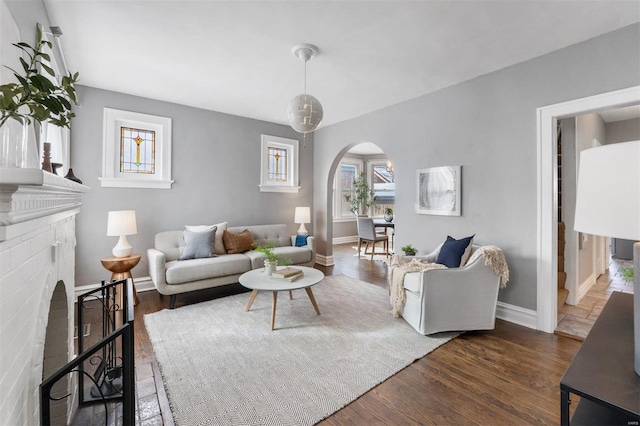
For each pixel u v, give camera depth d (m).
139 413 1.67
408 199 3.97
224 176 4.61
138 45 2.60
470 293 2.64
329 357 2.25
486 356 2.29
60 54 2.68
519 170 2.90
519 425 1.59
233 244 4.07
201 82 3.42
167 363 2.17
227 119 4.62
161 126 4.05
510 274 2.97
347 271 4.98
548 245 2.71
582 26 2.29
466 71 3.10
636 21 2.23
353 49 2.66
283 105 4.23
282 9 2.11
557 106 2.65
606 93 2.38
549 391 1.87
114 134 3.72
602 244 4.81
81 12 2.13
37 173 0.74
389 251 6.90
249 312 3.13
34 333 1.09
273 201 5.18
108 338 1.14
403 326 2.80
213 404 1.74
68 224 1.76
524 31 2.37
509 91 2.97
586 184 0.83
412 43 2.55
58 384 1.65
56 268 1.41
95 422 1.50
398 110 4.10
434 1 2.01
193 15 2.18
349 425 1.60
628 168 0.71
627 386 0.84
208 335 2.61
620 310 1.40
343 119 4.92
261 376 2.01
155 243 3.80
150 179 3.94
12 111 0.86
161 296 3.67
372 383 1.94
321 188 5.53
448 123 3.51
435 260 3.28
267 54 2.75
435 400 1.79
